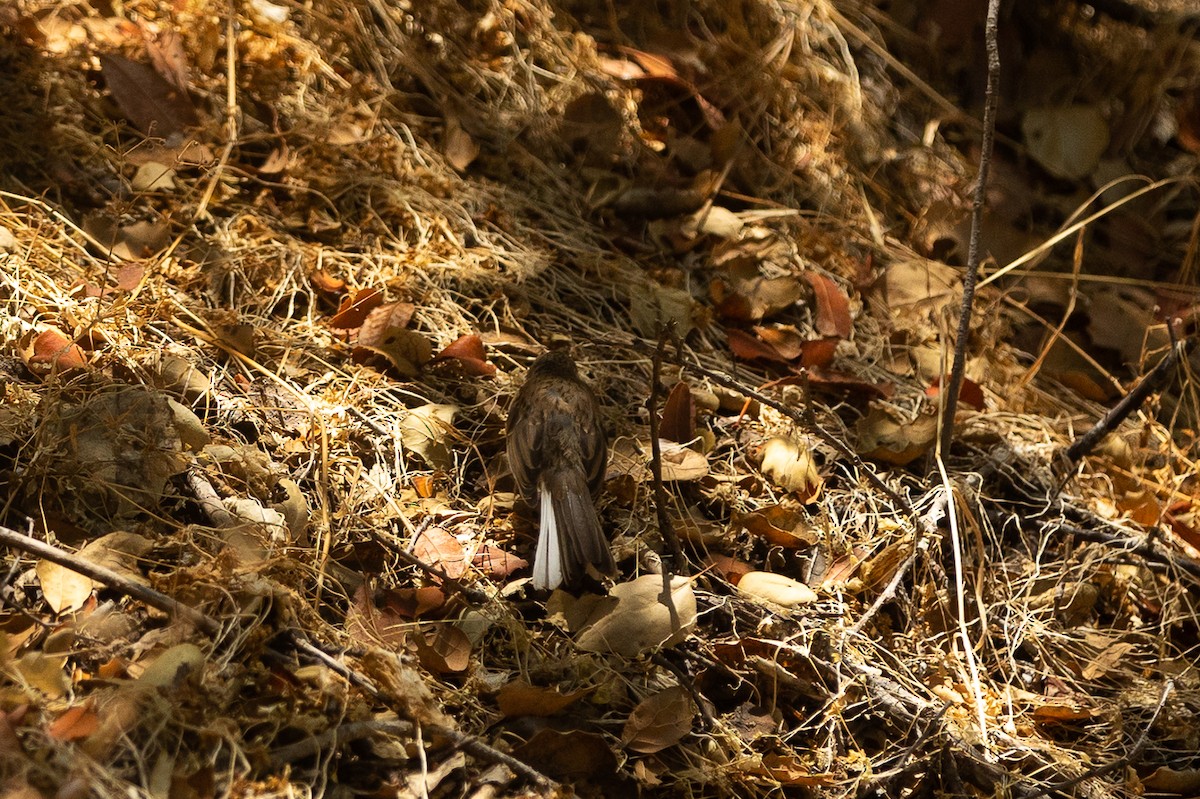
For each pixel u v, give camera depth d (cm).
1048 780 196
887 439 214
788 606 200
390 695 187
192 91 223
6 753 178
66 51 223
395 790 184
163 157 217
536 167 233
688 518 204
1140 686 205
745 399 215
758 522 204
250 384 205
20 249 207
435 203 225
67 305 204
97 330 203
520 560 199
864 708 197
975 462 217
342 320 211
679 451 208
